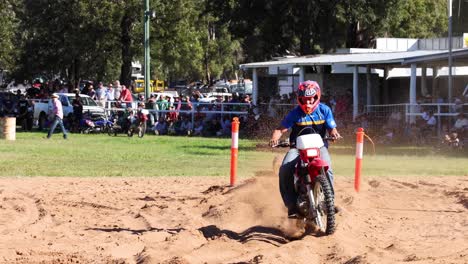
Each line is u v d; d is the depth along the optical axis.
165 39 74.50
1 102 54.91
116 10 71.56
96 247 12.80
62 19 73.50
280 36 67.44
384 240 13.34
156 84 101.06
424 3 84.25
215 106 49.16
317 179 12.64
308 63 46.50
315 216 12.84
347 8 62.38
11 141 40.41
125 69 74.69
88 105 51.88
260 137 44.19
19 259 11.73
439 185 20.86
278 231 14.09
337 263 11.26
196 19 79.06
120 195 18.73
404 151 34.72
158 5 72.00
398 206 17.33
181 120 49.41
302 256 11.53
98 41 73.44
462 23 49.72
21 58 80.69
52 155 31.34
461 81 50.31
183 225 14.85
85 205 17.33
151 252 12.12
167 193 19.05
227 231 14.19
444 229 14.52
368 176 23.30
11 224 15.03
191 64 92.06
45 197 18.25
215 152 33.47
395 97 54.03
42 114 54.94
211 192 18.98
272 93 55.72
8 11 81.25
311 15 62.81
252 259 11.31
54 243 13.15
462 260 11.05
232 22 67.94
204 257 11.84
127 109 48.38
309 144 12.77
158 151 33.97
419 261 11.04
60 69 81.69
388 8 63.69
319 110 13.33
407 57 41.94
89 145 37.75
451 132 34.16
